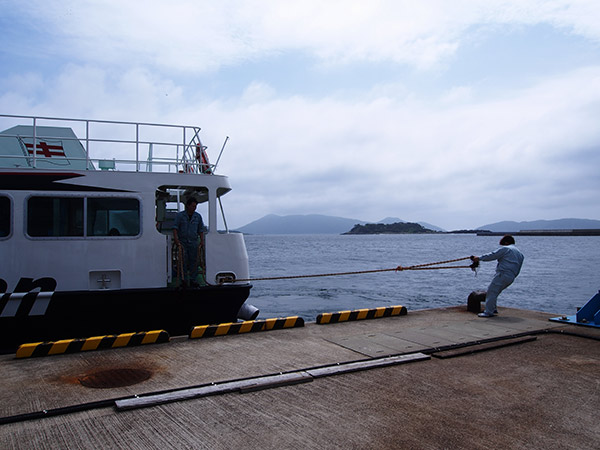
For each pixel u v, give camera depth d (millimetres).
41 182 8211
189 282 8945
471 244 129000
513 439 4004
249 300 21906
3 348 7945
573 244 112438
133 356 6406
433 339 7430
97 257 8383
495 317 9477
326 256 64562
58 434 4012
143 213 8672
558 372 5848
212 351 6684
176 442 3885
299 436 4020
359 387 5242
